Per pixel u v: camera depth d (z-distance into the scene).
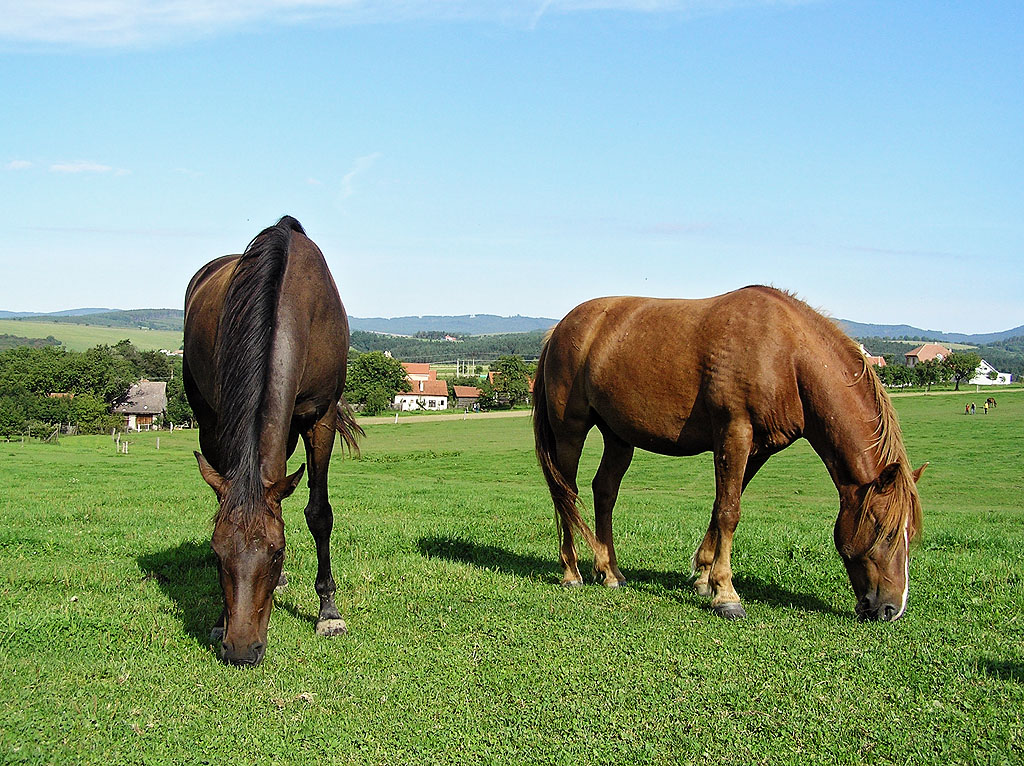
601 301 7.89
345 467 38.69
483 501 15.34
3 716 4.23
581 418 7.79
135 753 3.94
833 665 5.17
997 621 6.21
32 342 175.38
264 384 5.16
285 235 6.06
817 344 6.59
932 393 99.00
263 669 5.04
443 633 5.92
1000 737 4.15
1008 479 32.19
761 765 3.93
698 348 6.86
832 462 6.62
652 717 4.43
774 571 8.04
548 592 7.19
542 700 4.64
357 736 4.19
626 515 13.87
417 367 139.25
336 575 7.67
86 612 6.11
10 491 15.75
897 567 6.22
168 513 11.96
